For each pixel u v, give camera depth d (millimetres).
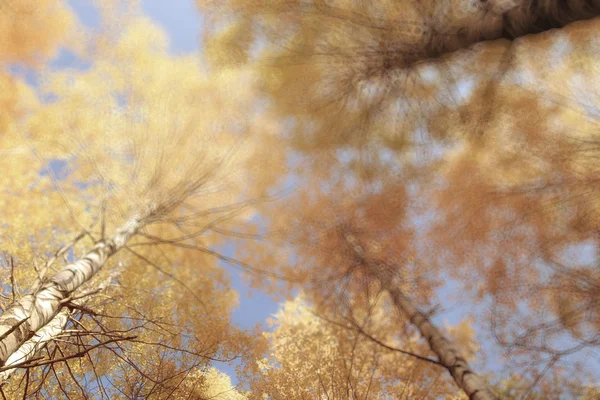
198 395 5727
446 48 4730
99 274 6395
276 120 6672
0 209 6648
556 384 4461
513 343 4859
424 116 5539
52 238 6820
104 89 7125
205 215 7090
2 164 6930
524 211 5340
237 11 5336
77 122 6906
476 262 5605
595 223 4906
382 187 6512
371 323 5863
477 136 5531
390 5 4621
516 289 5168
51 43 7023
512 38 4457
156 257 7469
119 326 6125
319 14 4953
